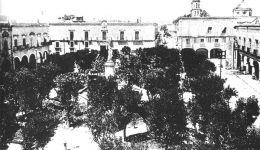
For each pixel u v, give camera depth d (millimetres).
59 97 38375
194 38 84062
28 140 26250
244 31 72750
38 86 38812
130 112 31078
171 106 26438
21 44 66438
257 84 58656
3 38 58656
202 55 60625
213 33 83000
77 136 34094
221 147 23547
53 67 44594
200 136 27359
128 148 23703
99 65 59719
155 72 44281
